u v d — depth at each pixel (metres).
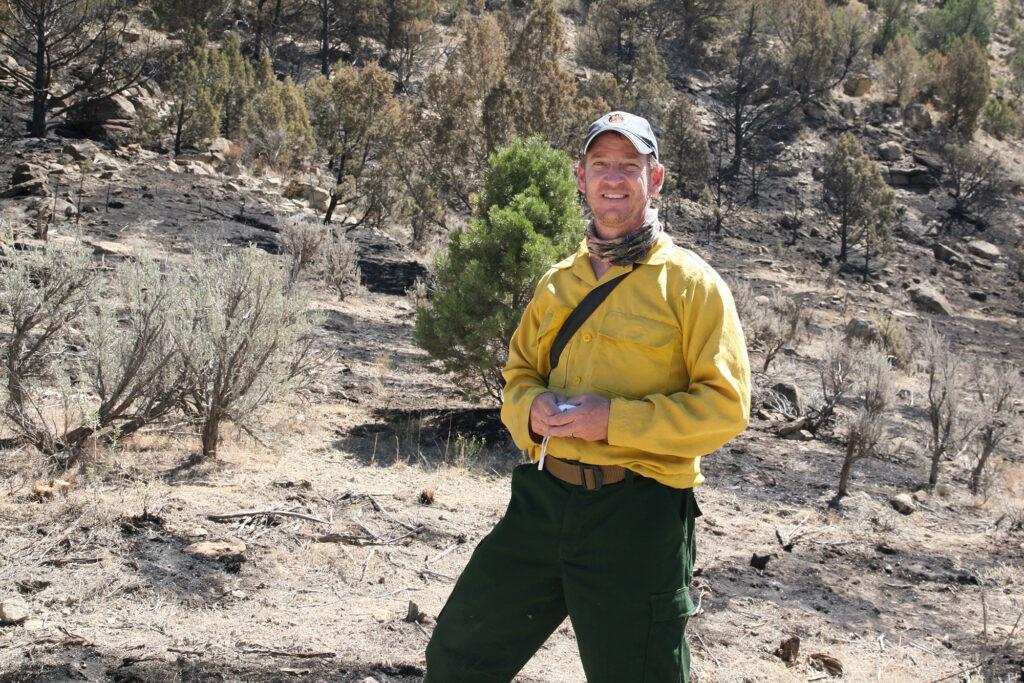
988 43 70.88
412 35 48.03
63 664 3.14
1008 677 4.22
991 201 44.50
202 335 6.00
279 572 4.35
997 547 6.71
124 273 6.53
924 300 29.92
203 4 43.97
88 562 4.02
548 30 20.03
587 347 2.32
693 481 2.26
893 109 52.53
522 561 2.34
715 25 54.25
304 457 6.52
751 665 3.98
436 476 6.42
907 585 5.61
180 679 3.12
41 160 21.62
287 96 30.61
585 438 2.18
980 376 11.81
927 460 9.52
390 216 23.28
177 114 27.64
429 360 8.55
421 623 3.89
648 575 2.18
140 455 5.85
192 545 4.36
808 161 46.16
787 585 5.23
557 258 8.24
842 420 10.84
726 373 2.15
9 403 5.48
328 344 10.84
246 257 6.45
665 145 38.88
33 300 5.71
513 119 19.55
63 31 26.66
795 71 50.97
